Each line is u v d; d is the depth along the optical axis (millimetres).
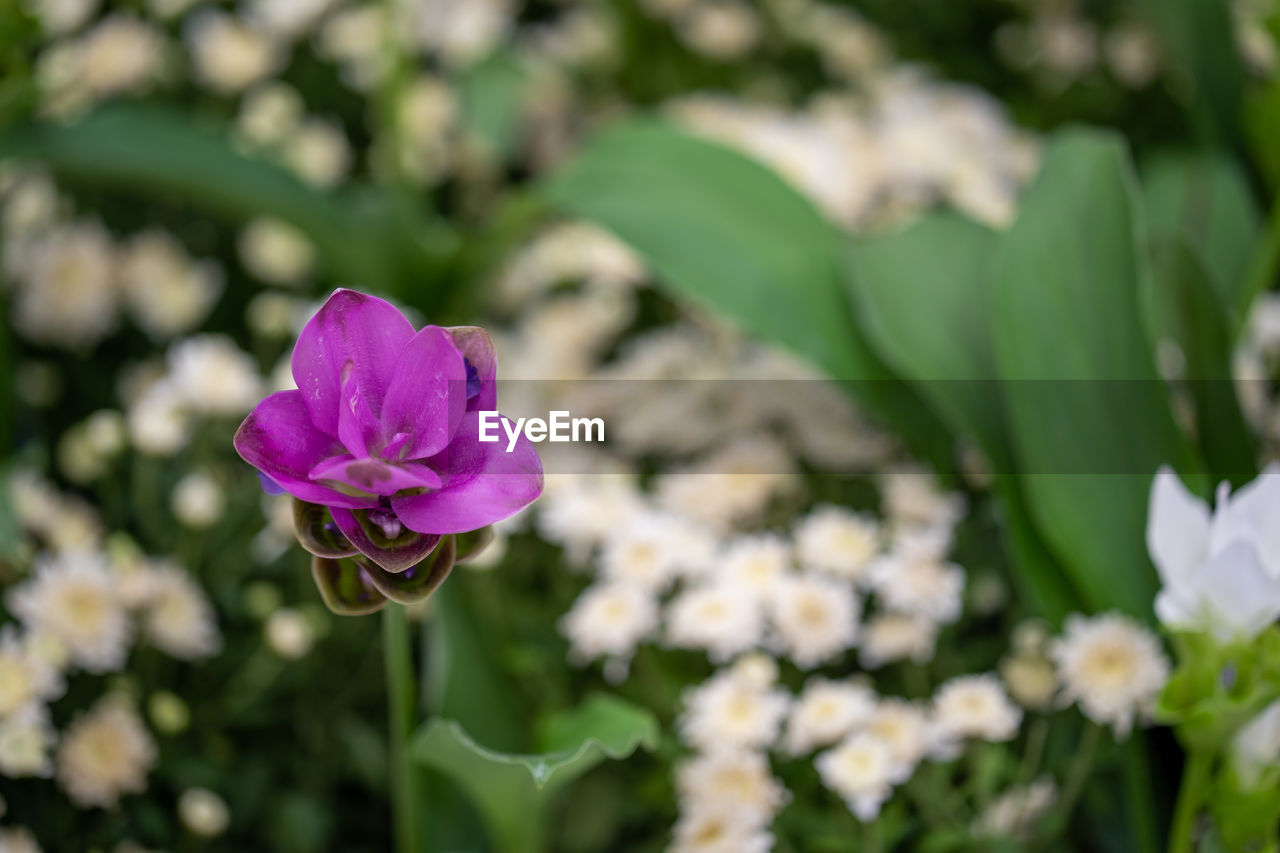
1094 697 1108
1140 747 1137
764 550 1181
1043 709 1153
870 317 1180
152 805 1167
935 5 1511
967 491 1234
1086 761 1128
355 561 1011
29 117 1255
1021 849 1118
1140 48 1455
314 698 1216
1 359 1247
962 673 1188
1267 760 1070
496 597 1211
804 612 1156
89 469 1256
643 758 1185
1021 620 1196
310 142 1389
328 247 1314
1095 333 1147
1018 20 1507
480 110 1385
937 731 1133
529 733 1144
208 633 1190
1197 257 1166
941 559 1199
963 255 1215
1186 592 1069
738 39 1465
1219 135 1298
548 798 1113
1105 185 1166
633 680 1196
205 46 1382
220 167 1284
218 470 1257
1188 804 1088
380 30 1383
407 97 1401
